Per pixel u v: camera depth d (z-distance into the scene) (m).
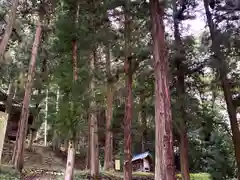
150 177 12.20
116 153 16.36
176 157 13.25
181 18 9.21
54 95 13.83
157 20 6.96
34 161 14.16
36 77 13.16
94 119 10.51
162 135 5.80
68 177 6.18
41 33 12.20
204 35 9.06
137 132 11.63
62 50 7.46
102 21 8.33
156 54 6.66
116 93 11.15
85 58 7.75
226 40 8.09
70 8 7.87
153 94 9.61
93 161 10.11
